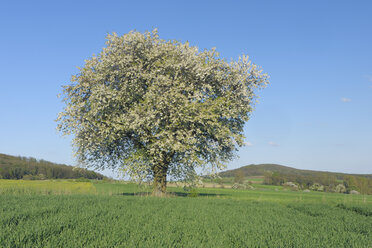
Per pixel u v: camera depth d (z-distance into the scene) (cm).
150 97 2391
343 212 1850
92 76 2580
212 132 2631
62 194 2355
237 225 1102
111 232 866
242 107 2731
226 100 2752
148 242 759
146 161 2547
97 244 729
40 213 1143
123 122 2436
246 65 2884
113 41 2614
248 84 2872
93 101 2464
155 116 2459
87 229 889
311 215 1720
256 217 1370
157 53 2606
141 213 1269
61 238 769
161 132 2403
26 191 2442
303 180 9519
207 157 2752
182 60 2592
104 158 2769
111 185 5372
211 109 2527
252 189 8362
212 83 2802
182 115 2448
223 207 1736
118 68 2566
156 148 2495
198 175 2772
